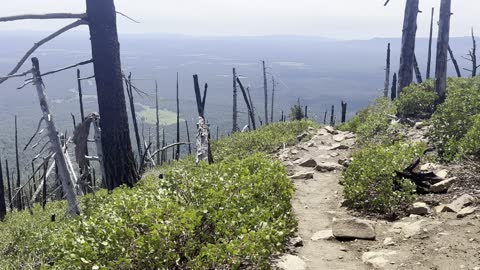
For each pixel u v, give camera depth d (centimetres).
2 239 1294
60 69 1049
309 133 2091
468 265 544
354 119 2264
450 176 902
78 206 1153
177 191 655
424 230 688
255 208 615
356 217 845
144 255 466
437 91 1759
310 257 647
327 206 970
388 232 729
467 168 918
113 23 991
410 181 877
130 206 545
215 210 556
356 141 1728
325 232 755
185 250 495
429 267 566
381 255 626
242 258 537
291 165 1480
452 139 1061
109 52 991
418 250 623
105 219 537
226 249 477
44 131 1127
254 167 920
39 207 2091
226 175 703
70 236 521
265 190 723
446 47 1716
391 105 2159
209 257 471
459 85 1973
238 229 519
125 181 1038
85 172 1203
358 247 684
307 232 781
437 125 1178
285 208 730
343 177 1117
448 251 594
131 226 515
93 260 463
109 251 466
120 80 1022
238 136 2327
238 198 619
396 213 824
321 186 1177
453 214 737
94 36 980
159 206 536
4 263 987
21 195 3738
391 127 1622
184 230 503
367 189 895
